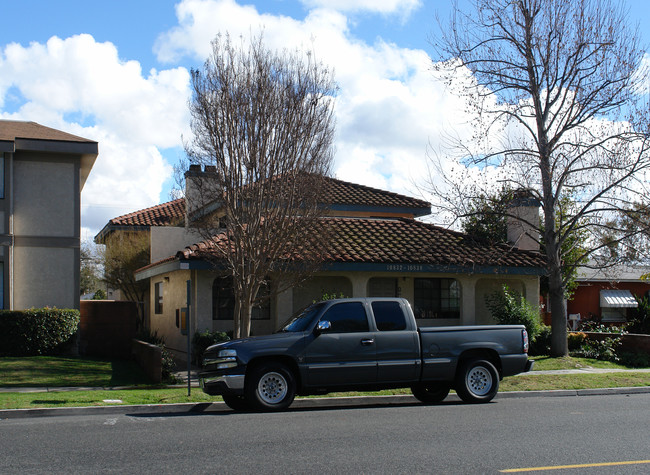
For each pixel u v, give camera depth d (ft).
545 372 58.59
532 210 78.48
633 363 66.69
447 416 35.29
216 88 51.44
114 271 98.53
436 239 73.20
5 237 65.10
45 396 42.19
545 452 25.49
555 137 65.51
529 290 72.84
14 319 61.72
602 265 67.46
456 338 41.09
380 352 39.29
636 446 26.81
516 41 65.92
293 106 51.88
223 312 64.95
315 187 52.70
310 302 66.85
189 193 63.62
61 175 68.39
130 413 38.50
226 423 32.91
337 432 29.86
